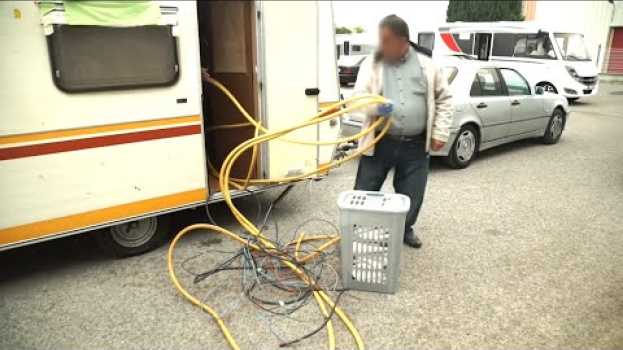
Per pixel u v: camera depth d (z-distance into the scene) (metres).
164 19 3.83
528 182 6.41
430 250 4.35
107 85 3.65
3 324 3.31
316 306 3.47
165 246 4.49
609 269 3.99
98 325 3.29
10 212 3.40
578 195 5.87
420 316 3.34
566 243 4.50
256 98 4.59
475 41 15.55
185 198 4.22
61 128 3.51
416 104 3.68
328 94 5.19
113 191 3.82
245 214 5.30
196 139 4.18
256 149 4.38
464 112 6.82
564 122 8.91
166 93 3.95
